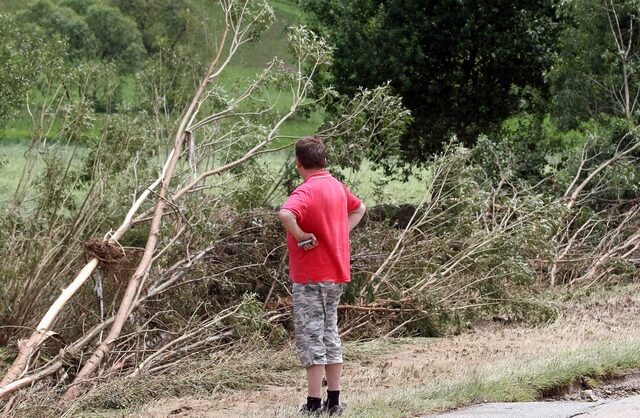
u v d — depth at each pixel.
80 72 13.70
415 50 23.95
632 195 18.75
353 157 13.46
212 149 13.13
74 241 11.98
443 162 13.93
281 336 11.20
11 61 16.03
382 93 13.66
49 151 13.12
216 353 10.79
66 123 13.16
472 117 25.34
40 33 16.64
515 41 24.28
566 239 17.73
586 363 9.84
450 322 12.97
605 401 8.30
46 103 14.02
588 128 21.19
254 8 13.05
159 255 10.98
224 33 12.68
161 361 10.63
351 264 12.91
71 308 11.77
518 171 19.88
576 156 18.84
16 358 10.02
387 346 11.98
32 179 13.42
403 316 12.99
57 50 15.46
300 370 10.77
